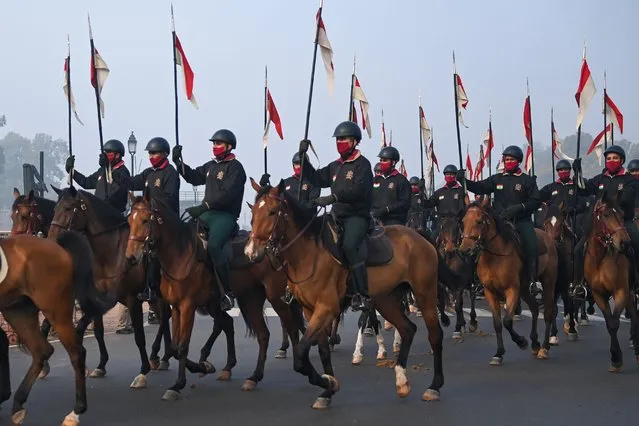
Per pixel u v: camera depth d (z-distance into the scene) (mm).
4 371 9234
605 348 14180
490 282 12781
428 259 10453
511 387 10719
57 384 11141
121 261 10891
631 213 12805
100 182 13117
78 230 10805
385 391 10547
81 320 10141
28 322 8766
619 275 11852
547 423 8695
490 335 16094
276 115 13312
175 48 12898
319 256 9438
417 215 19062
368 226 10078
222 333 16703
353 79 15117
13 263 8375
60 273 8633
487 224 12523
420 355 13617
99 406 9727
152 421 8945
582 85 14383
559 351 13922
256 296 11195
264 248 9070
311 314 9758
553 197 16891
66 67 13516
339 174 10094
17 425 8562
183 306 10383
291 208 9328
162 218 10180
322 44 11828
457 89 13773
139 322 10930
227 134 11094
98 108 13359
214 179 11039
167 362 12336
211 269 10586
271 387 10922
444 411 9328
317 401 9508
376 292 9945
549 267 13797
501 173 13938
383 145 23109
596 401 9789
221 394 10438
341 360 13258
